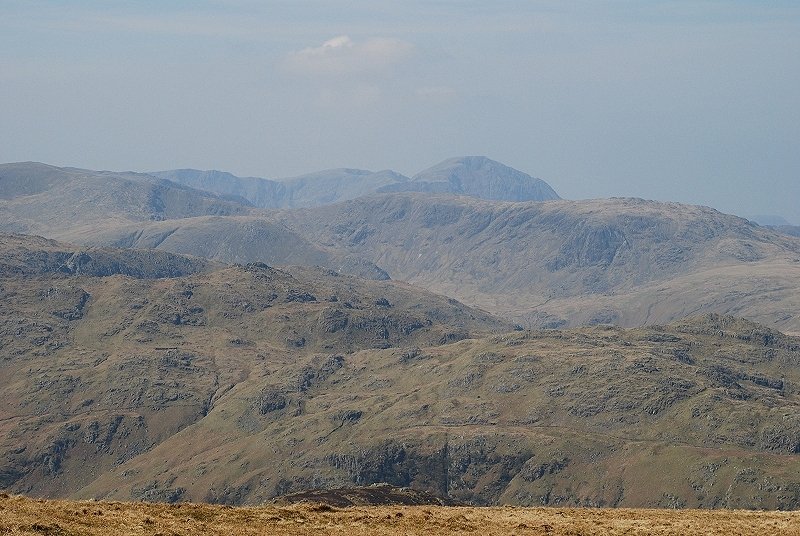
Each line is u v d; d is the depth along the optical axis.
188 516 130.00
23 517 116.25
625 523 144.75
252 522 130.62
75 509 125.75
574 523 143.88
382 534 128.62
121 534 115.44
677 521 148.12
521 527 139.12
